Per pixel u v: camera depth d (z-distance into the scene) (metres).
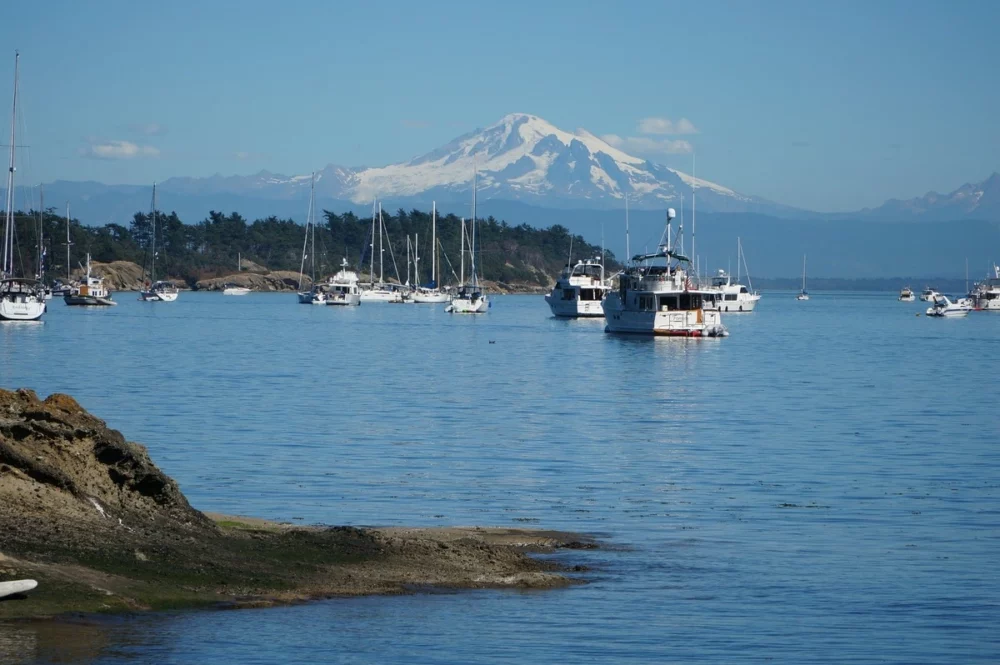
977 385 150.88
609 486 74.12
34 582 40.75
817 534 60.62
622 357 197.38
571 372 165.62
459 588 48.72
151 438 90.81
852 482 76.31
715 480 76.75
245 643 40.25
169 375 146.62
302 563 49.25
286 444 89.00
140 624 41.12
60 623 40.09
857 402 128.38
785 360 195.62
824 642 43.09
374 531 55.62
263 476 75.12
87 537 45.69
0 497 45.78
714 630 44.19
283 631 41.75
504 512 65.44
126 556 45.47
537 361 185.62
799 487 74.44
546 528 61.47
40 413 48.75
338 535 53.38
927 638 43.69
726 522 63.44
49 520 45.81
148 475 50.22
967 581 51.38
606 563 54.00
